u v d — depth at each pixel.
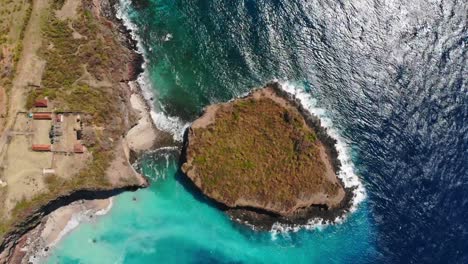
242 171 61.22
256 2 68.62
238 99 64.31
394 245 64.12
